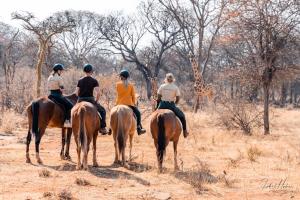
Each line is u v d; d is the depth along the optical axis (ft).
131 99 46.93
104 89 105.50
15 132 72.18
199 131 77.77
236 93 95.30
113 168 44.47
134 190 36.09
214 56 208.03
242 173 44.39
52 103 45.85
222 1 106.32
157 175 41.55
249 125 84.74
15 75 124.06
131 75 291.17
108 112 96.63
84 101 43.98
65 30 96.27
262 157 54.29
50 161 47.85
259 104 110.83
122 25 245.65
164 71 280.92
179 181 39.91
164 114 42.78
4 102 100.01
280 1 80.53
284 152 58.49
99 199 33.30
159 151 42.37
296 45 82.33
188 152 57.62
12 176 39.50
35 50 188.03
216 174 43.52
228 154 56.13
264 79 84.07
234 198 35.37
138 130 47.11
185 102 151.33
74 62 254.68
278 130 93.15
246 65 86.17
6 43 192.13
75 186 36.55
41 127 45.55
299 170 46.39
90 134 42.60
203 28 165.58
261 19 81.30
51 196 33.19
